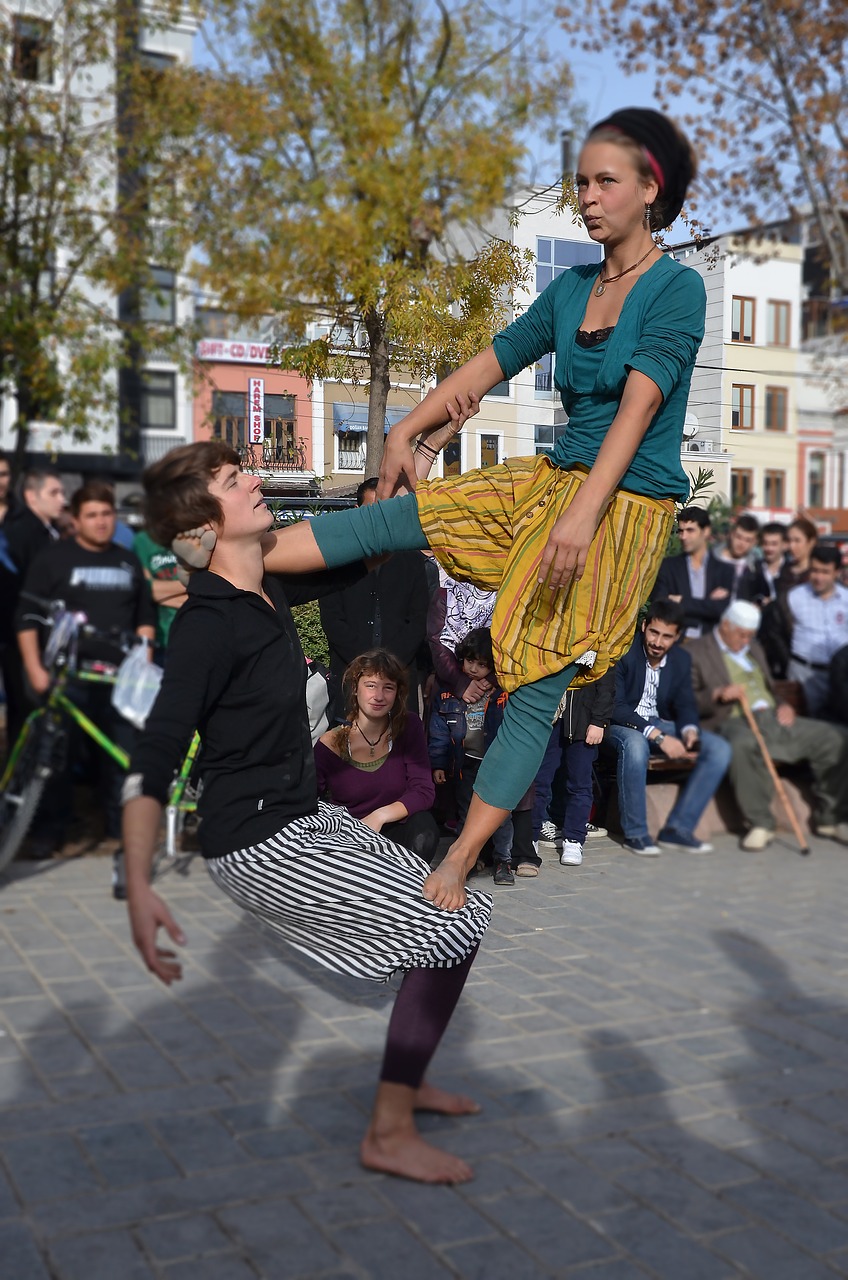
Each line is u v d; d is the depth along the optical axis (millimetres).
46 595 3363
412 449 1549
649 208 1332
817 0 8797
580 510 1219
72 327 11555
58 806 2713
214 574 1505
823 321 11891
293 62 8414
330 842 1634
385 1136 1626
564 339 1371
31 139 11156
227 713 1557
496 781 1383
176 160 10273
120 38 11141
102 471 14781
